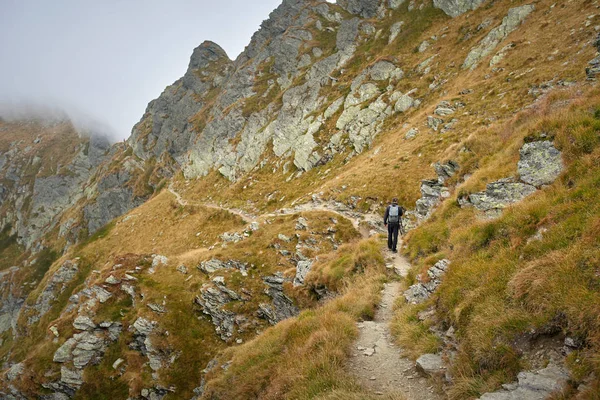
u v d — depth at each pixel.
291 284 27.05
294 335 12.29
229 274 33.59
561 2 49.88
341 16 126.81
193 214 83.69
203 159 119.25
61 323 35.19
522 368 6.08
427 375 7.79
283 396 9.23
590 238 6.87
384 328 11.09
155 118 189.38
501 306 7.39
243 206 72.62
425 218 20.92
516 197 12.12
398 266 16.47
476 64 54.56
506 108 37.44
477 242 10.60
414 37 81.31
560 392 5.20
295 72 113.19
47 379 30.61
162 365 29.16
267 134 94.69
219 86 174.50
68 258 96.62
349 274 18.97
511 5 63.09
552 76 36.62
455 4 80.00
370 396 7.41
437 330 9.09
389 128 57.97
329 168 63.50
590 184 8.69
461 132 38.84
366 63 86.38
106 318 33.09
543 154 12.28
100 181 171.75
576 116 11.82
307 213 39.94
